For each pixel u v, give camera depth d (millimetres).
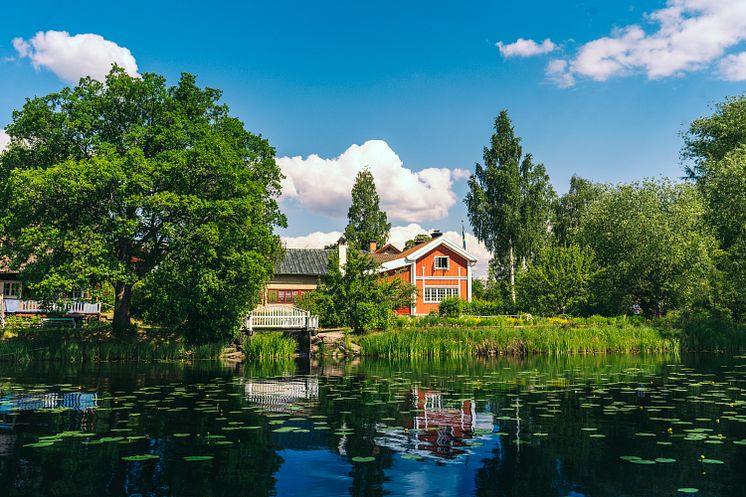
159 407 11453
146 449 7891
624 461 7262
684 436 8656
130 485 6328
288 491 6137
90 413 10750
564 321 34531
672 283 35188
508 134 49531
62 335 26625
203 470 6914
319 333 29828
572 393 13359
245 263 25766
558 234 57125
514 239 47562
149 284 25578
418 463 7199
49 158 24594
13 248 23844
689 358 24625
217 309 26406
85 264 22078
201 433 8914
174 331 28000
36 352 24969
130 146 24219
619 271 36531
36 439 8516
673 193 38906
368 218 69688
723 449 7848
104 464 7148
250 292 28297
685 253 33969
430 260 46000
